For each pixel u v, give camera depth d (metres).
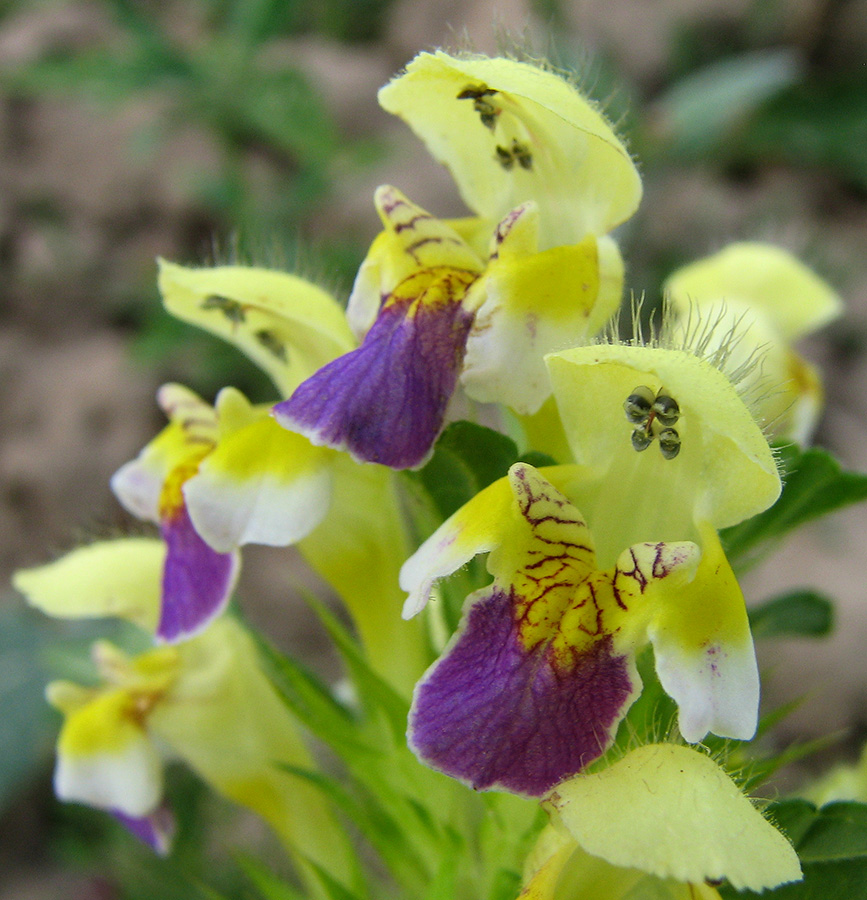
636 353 0.06
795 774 0.22
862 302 0.29
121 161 0.30
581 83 0.07
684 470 0.07
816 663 0.23
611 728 0.06
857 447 0.27
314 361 0.08
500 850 0.08
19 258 0.30
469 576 0.08
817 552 0.25
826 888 0.07
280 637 0.25
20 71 0.24
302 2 0.35
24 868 0.22
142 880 0.18
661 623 0.06
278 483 0.07
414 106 0.08
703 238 0.28
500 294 0.07
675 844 0.06
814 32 0.32
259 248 0.10
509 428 0.08
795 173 0.31
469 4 0.33
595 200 0.07
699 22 0.32
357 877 0.09
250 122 0.24
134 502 0.08
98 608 0.09
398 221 0.07
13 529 0.27
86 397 0.27
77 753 0.09
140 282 0.30
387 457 0.06
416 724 0.06
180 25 0.33
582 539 0.06
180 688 0.09
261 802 0.09
